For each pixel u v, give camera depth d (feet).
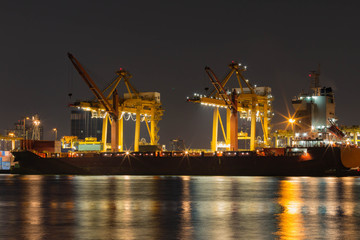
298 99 397.60
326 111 386.73
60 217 117.70
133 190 206.49
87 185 245.04
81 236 91.56
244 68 397.19
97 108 411.75
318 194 181.47
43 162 419.13
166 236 91.15
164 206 141.59
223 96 386.73
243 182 266.57
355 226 102.01
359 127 410.11
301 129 393.29
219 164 370.94
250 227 100.99
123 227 101.71
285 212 126.00
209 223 106.83
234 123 384.27
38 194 188.65
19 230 98.48
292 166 351.25
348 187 220.02
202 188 216.95
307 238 88.63
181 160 380.99
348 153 347.56
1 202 156.66
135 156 393.09
